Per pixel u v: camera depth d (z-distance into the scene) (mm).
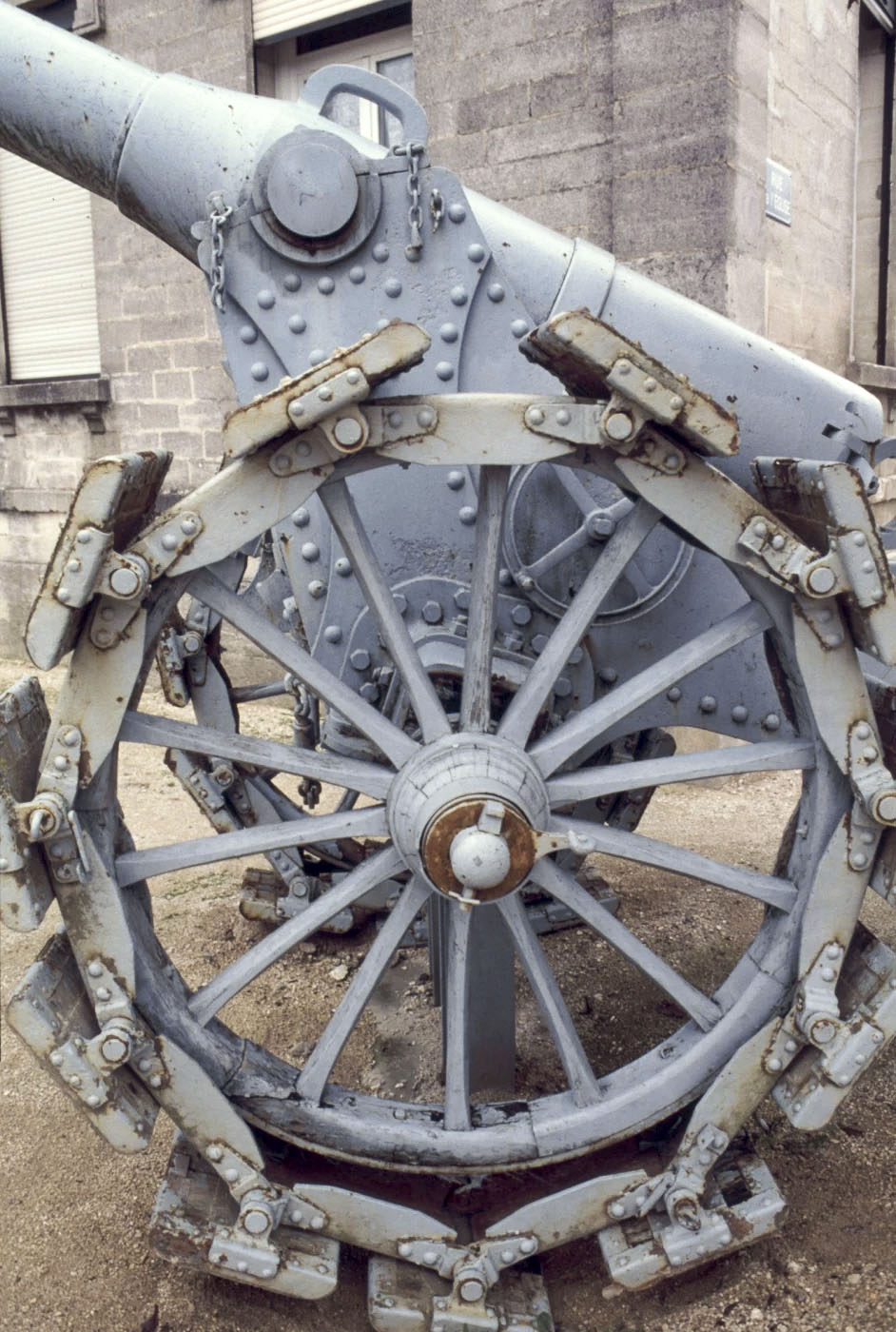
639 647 2400
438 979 2848
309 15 5320
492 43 4652
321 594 2229
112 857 1833
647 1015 2873
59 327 6855
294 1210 1900
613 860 3861
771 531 1697
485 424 1638
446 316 2143
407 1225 1914
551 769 1901
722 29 4039
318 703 2906
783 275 4938
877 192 6453
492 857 1738
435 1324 1865
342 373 1535
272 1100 1919
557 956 3178
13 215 6949
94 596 1674
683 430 1583
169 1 5715
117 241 6102
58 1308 1975
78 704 1709
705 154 4160
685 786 4723
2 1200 2252
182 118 2344
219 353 5828
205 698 2934
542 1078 2600
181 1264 1888
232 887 3721
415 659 1884
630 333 2260
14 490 6926
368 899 3195
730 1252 1968
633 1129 1946
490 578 1843
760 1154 2338
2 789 1645
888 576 1673
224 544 1669
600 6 4367
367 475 2189
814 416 2320
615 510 2266
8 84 2443
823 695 1798
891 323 6582
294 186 2043
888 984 1846
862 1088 2576
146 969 1849
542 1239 1918
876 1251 2049
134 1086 1842
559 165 4578
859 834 1840
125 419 6312
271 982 3074
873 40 6270
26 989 1693
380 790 1916
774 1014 1934
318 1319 1971
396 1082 2598
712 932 3309
